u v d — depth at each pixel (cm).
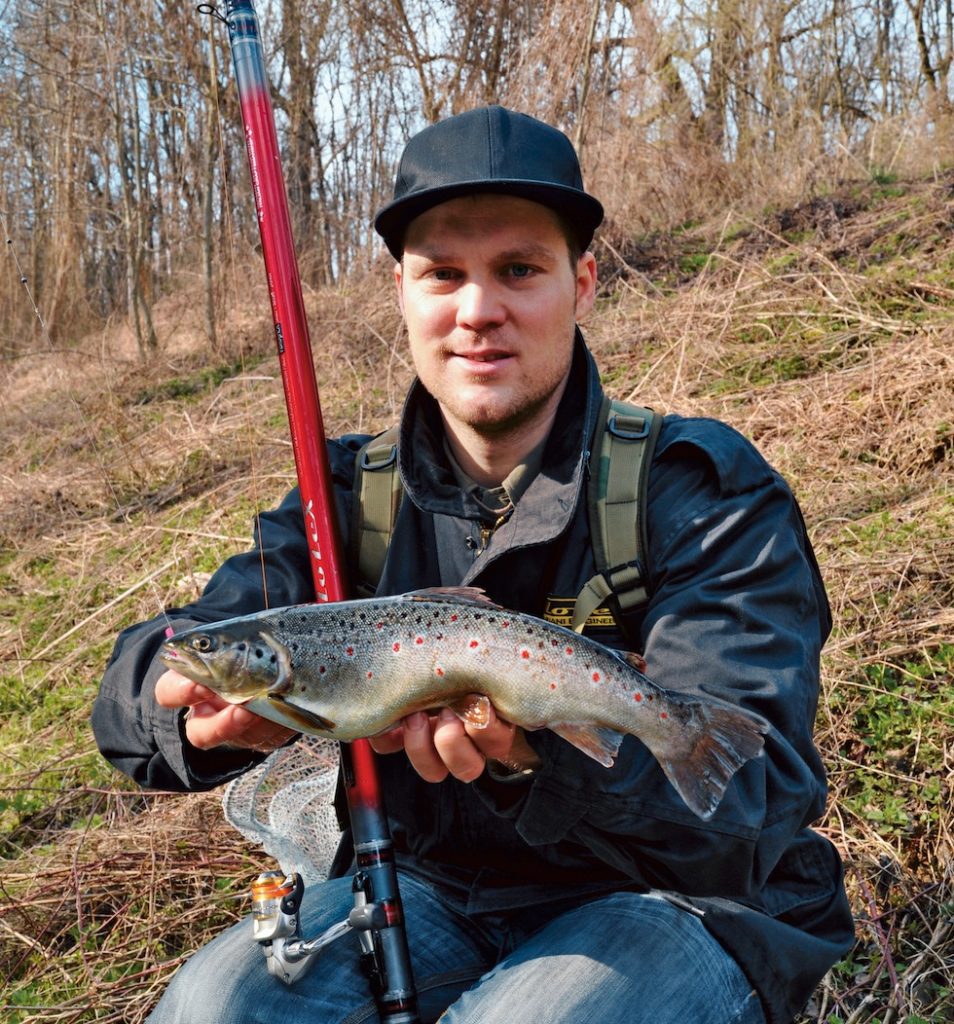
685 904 80
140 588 279
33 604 291
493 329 89
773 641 82
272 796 120
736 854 76
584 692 74
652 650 83
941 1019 115
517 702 75
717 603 83
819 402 266
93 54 610
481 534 93
